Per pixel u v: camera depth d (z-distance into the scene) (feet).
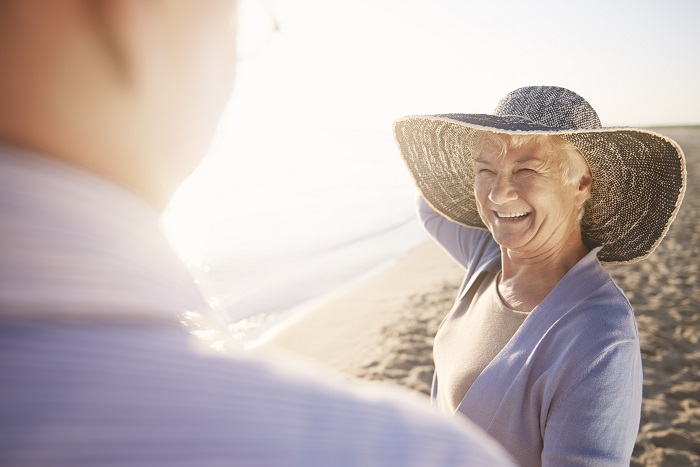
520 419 4.37
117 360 0.76
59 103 0.87
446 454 0.96
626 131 4.38
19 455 0.68
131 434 0.73
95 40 0.89
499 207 4.81
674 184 4.61
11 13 0.83
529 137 4.63
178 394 0.79
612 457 3.96
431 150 5.94
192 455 0.76
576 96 4.77
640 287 25.75
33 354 0.71
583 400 3.95
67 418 0.71
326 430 0.88
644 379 16.70
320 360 21.01
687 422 14.47
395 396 1.03
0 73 0.84
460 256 6.70
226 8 1.08
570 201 4.79
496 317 5.14
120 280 0.79
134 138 0.96
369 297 28.96
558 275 4.89
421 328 23.29
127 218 0.87
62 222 0.77
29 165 0.80
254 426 0.82
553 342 4.25
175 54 1.00
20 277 0.72
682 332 20.06
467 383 5.12
